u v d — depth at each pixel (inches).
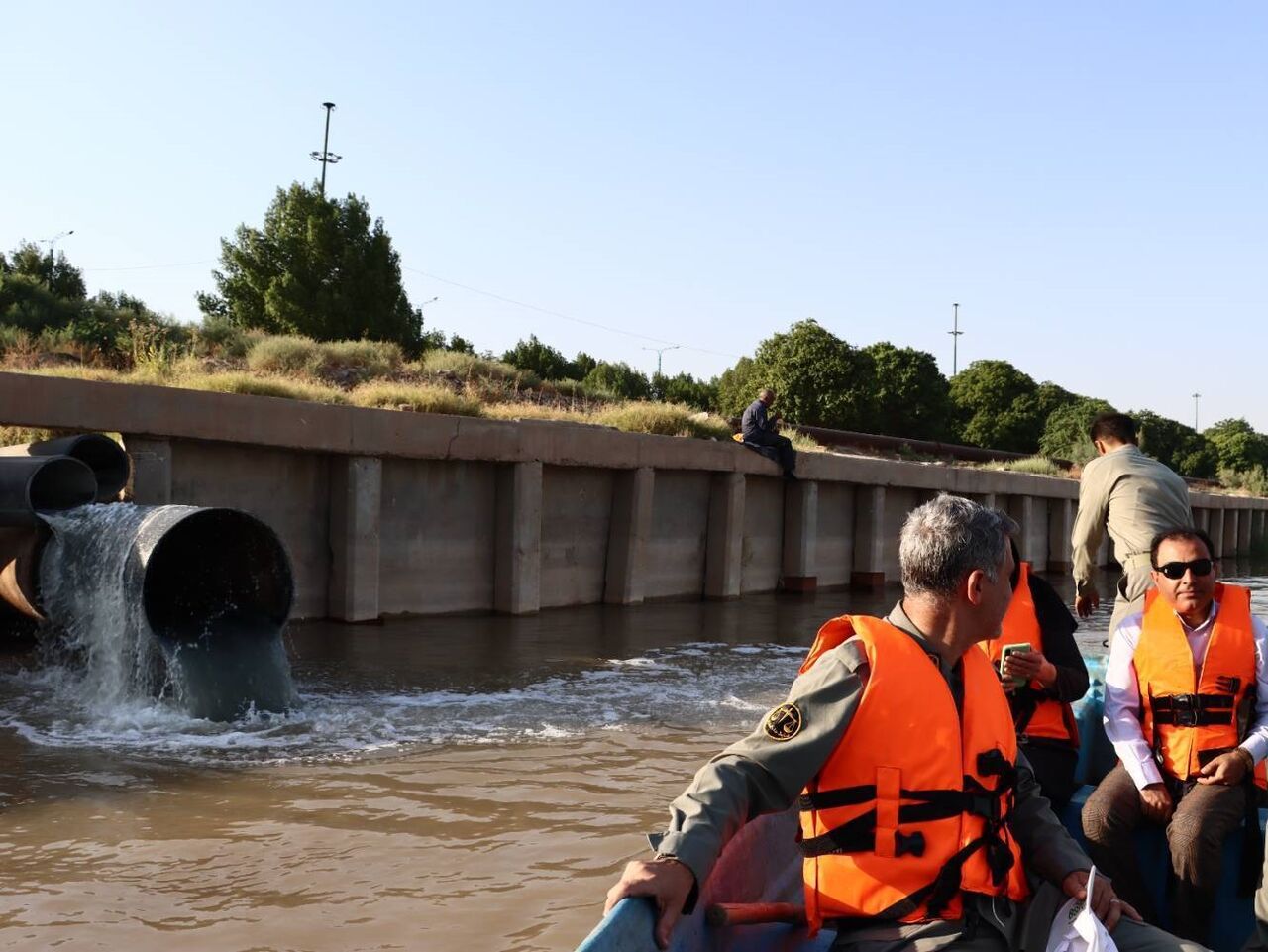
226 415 510.3
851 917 114.2
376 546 571.5
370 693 397.4
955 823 112.0
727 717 371.9
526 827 247.8
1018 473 1158.3
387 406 628.4
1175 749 166.7
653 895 95.6
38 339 883.4
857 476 904.9
